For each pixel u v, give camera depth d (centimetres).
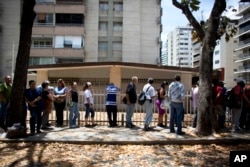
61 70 2366
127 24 4331
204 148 948
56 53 4156
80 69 2356
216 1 1116
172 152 898
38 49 4147
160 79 2350
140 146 955
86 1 4341
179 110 1083
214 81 1187
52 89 1264
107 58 4328
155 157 845
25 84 1083
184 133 1098
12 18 4294
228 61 7425
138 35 4331
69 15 4216
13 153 862
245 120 1227
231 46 7425
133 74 2339
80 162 792
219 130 1171
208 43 1109
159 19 4375
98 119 1516
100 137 1026
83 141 968
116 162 796
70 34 4188
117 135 1064
